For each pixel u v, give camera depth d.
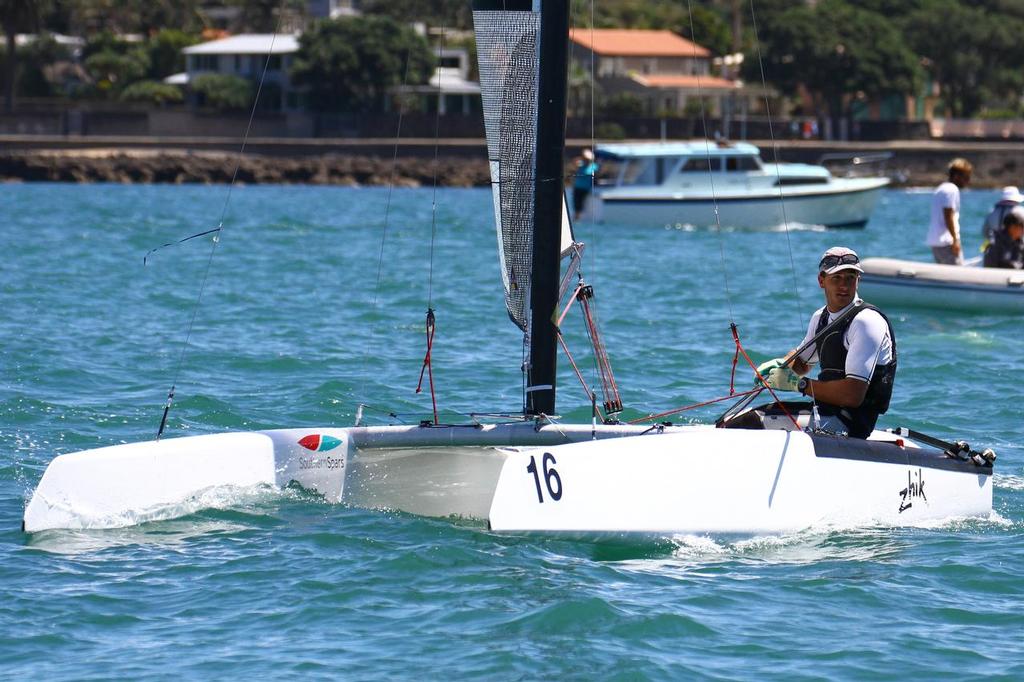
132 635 17.77
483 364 39.62
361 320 49.97
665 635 17.73
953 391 36.38
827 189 114.44
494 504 20.48
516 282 22.39
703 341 45.56
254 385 36.09
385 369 38.72
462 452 23.98
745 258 83.12
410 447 23.19
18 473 26.09
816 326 23.53
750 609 18.75
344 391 35.03
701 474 21.56
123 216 119.31
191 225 108.75
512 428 22.41
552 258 22.17
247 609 18.69
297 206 142.62
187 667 16.70
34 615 18.36
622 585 19.64
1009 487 26.09
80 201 144.62
